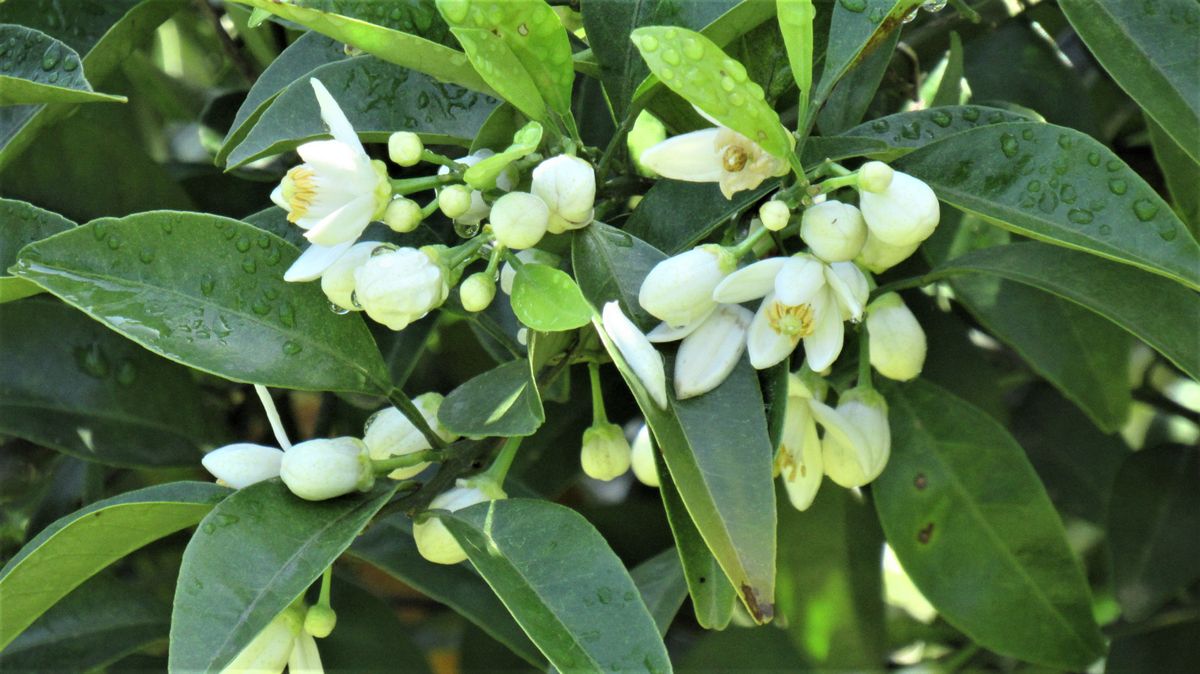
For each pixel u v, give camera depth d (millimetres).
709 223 833
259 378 827
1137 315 845
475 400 831
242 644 778
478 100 877
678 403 805
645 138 879
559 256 861
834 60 821
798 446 859
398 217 814
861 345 878
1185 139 829
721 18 834
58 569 816
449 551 824
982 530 920
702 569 808
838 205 798
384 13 840
